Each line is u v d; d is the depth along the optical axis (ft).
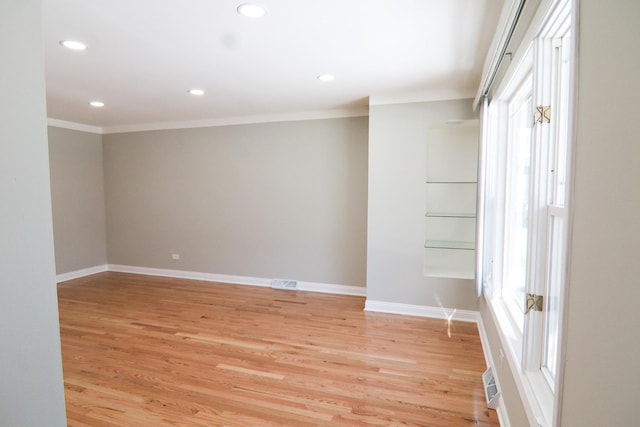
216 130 16.83
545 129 5.16
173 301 14.33
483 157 9.23
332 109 14.76
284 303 14.08
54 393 2.74
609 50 2.49
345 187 15.10
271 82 10.85
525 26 5.80
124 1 6.15
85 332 11.18
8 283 2.42
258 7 6.33
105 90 11.75
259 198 16.39
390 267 12.91
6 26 2.39
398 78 10.46
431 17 6.68
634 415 2.21
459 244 12.46
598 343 2.59
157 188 18.17
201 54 8.59
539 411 4.44
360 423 6.82
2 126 2.37
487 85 8.39
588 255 2.75
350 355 9.63
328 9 6.39
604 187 2.54
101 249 19.29
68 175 17.53
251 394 7.77
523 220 8.19
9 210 2.42
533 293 5.32
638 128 2.17
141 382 8.25
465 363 9.19
